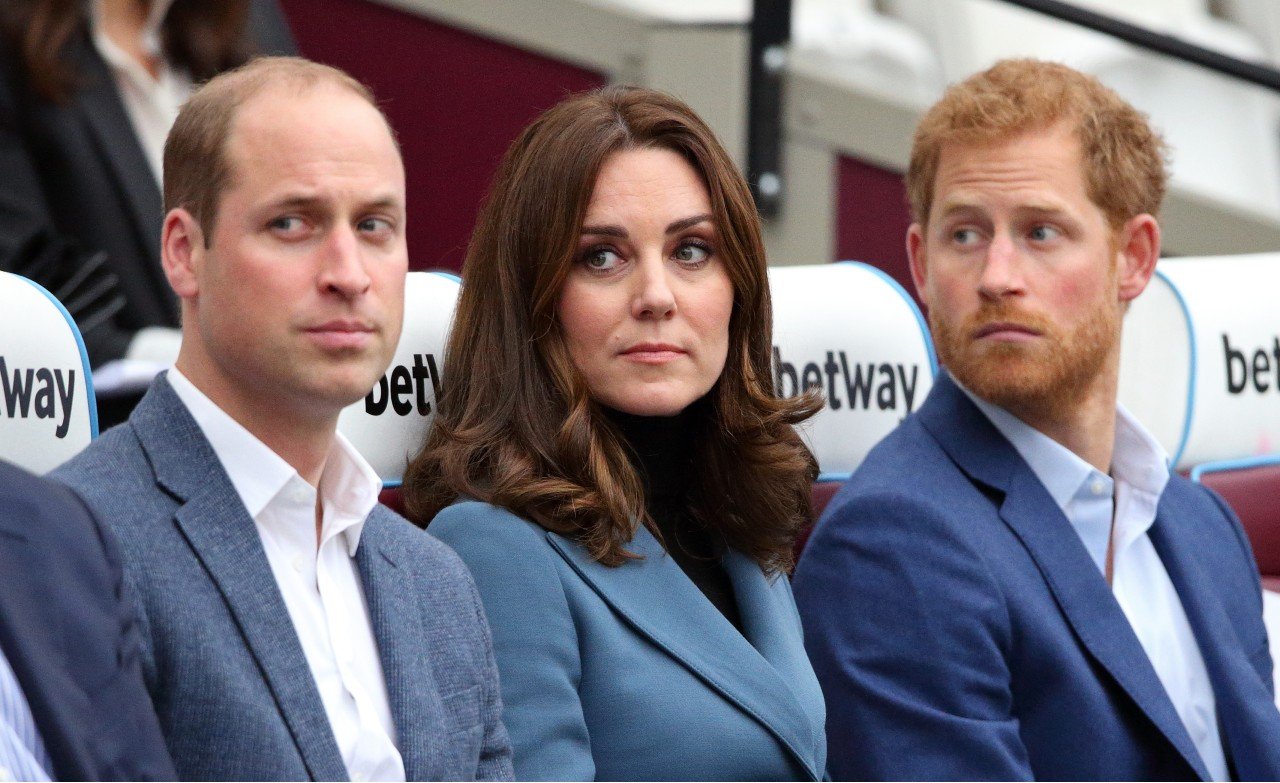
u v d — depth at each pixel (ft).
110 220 37.68
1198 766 28.27
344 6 52.90
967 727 27.58
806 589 29.68
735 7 56.29
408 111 53.72
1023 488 29.81
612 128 27.25
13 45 36.94
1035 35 57.62
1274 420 39.29
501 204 27.58
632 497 26.81
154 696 19.76
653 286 26.81
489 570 25.68
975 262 30.48
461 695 22.63
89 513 19.30
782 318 33.99
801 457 29.30
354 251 20.90
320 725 20.47
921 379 34.88
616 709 25.44
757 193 55.31
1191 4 60.34
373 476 22.12
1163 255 58.18
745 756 25.79
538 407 26.81
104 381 35.42
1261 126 59.26
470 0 53.67
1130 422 31.14
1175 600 31.14
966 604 28.27
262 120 20.92
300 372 20.74
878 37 56.90
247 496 21.11
